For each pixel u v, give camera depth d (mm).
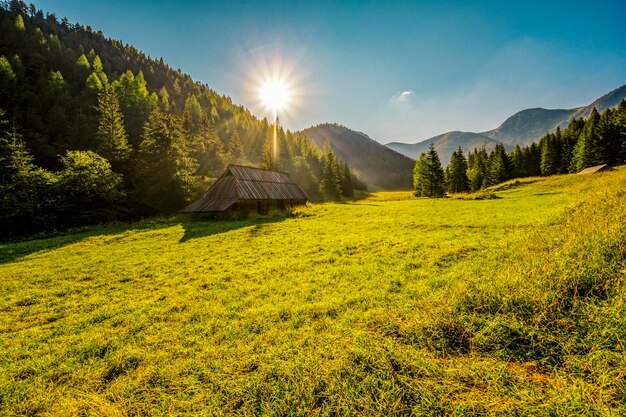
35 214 30844
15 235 28875
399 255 10555
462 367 3523
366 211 29453
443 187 65062
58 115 66250
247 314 6414
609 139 62062
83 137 62094
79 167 35906
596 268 4855
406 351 3961
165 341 5539
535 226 12188
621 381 2896
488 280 5754
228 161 86125
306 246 14070
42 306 8336
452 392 3162
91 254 15539
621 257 5113
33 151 51438
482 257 8641
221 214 30469
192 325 6180
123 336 5945
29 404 3992
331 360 3986
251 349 4801
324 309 6215
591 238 6301
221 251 14555
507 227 13562
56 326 6895
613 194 13289
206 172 70625
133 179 48375
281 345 4801
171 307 7355
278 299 7309
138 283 10008
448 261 8984
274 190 38125
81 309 7875
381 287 7344
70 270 12188
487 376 3295
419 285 7043
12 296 9227
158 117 58031
